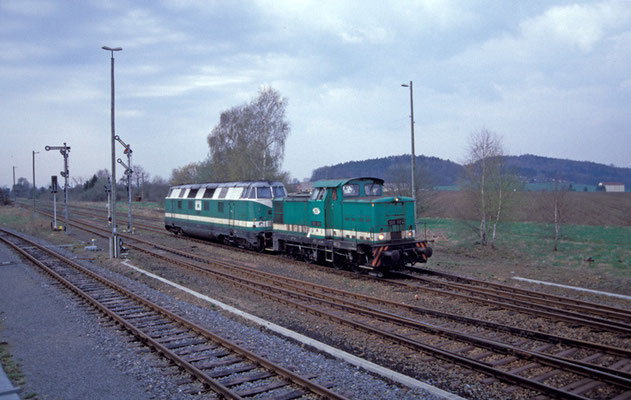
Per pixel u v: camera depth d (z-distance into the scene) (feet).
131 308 39.91
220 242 89.45
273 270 60.29
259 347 29.43
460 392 23.45
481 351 28.86
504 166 85.71
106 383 23.85
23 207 239.30
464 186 88.79
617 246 87.92
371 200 51.62
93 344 30.37
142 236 101.60
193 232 94.22
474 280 49.24
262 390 22.93
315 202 60.29
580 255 74.18
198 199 91.20
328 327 34.94
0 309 39.73
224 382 23.72
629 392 22.29
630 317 34.17
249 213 73.15
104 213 180.55
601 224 134.41
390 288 47.42
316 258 60.95
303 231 63.05
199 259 69.36
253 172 140.87
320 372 25.43
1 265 64.08
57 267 62.13
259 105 141.18
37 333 32.76
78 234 109.91
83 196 325.62
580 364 25.55
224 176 167.73
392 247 51.78
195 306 41.27
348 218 55.42
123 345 30.09
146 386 23.49
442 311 38.27
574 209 165.48
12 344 30.30
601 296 43.80
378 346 30.45
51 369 25.82
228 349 29.27
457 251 79.66
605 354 27.43
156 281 53.57
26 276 55.47
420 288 45.73
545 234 109.29
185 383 23.99
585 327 32.76
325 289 47.01
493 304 39.06
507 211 84.89
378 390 23.02
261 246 73.72
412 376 25.77
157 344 28.91
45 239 100.22
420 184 119.34
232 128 166.91
